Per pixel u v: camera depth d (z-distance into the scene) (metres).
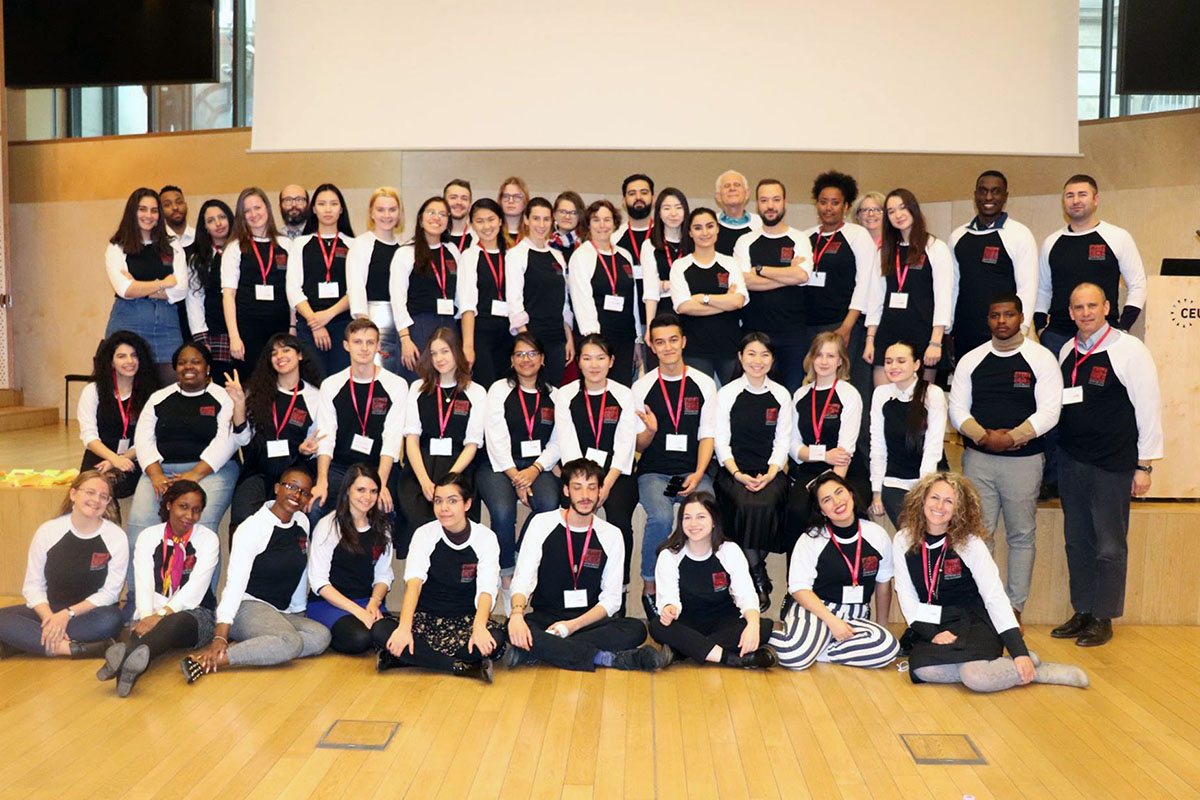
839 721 3.53
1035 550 4.66
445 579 4.18
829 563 4.25
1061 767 3.15
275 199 8.14
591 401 4.61
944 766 3.15
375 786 2.96
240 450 4.96
